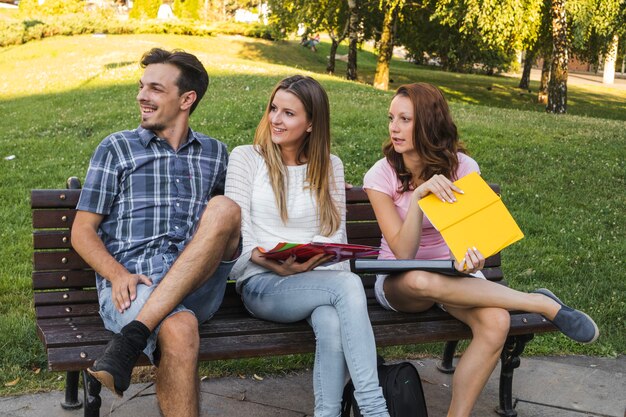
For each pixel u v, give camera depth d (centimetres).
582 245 676
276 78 1576
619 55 2395
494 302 333
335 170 369
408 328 344
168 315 290
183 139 356
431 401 395
